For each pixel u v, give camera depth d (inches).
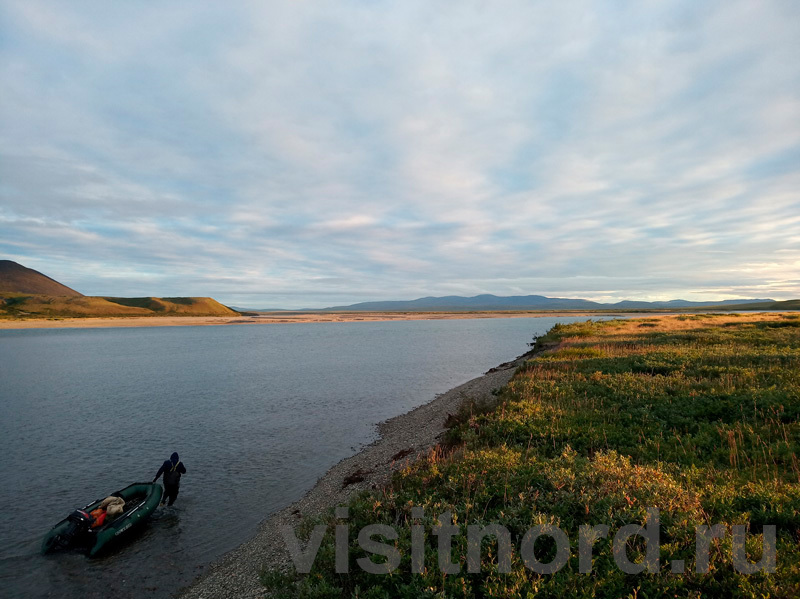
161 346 3567.9
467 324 7716.5
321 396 1318.9
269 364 2191.2
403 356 2498.8
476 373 1791.3
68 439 887.1
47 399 1320.1
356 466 681.0
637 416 520.7
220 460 752.3
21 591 404.5
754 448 382.9
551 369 932.0
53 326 7406.5
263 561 403.9
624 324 2236.7
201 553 465.4
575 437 470.3
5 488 644.7
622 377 728.3
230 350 3090.6
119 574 429.4
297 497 596.4
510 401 652.1
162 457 774.5
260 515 548.4
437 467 409.7
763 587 190.7
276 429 946.7
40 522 543.5
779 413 447.8
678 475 338.6
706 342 1147.3
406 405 1181.7
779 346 964.0
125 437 896.9
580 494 293.4
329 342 3838.6
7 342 4074.8
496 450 432.8
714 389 568.7
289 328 7475.4
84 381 1683.1
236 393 1387.8
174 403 1236.5
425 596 215.8
